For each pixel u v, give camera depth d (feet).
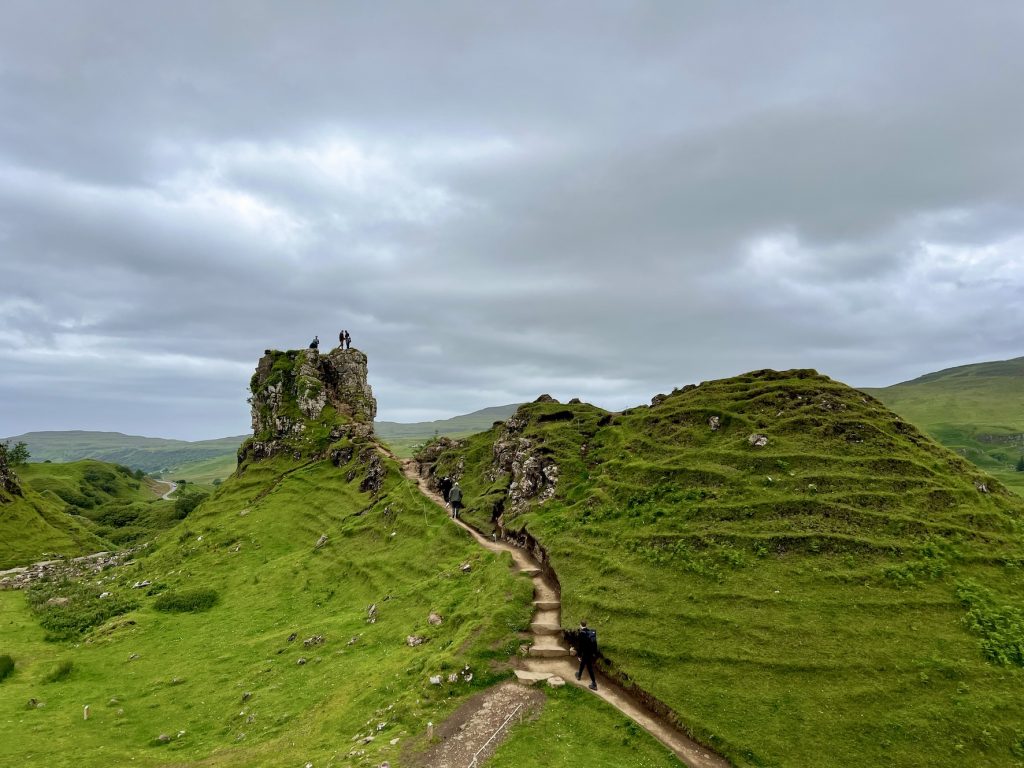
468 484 212.84
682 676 86.48
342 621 141.59
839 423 135.33
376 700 94.07
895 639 86.33
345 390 384.88
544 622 106.42
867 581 96.94
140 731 106.22
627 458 151.84
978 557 100.42
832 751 73.10
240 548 234.79
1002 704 75.56
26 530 378.73
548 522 142.20
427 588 140.36
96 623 180.55
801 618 91.81
